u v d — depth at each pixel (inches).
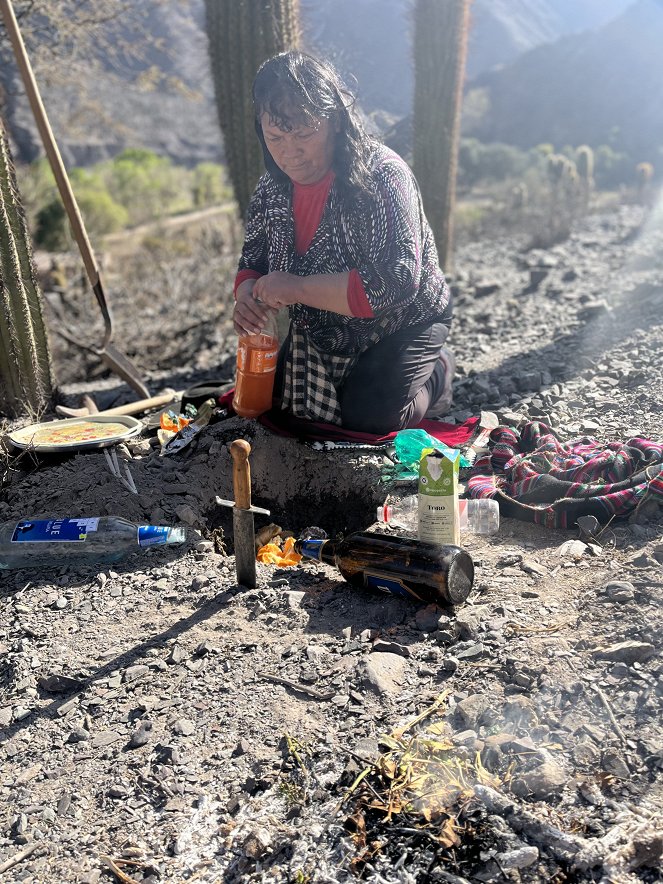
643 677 85.0
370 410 139.9
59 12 338.3
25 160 761.0
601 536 113.0
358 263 127.3
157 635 103.6
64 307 335.9
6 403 175.0
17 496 137.3
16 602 113.4
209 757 84.4
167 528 122.0
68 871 74.3
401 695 88.7
